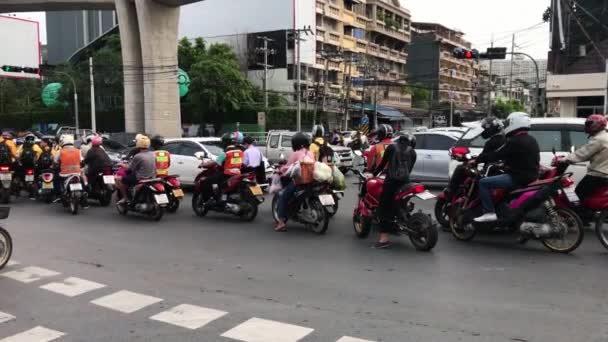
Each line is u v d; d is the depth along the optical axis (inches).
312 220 339.0
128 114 1531.7
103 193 481.7
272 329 172.7
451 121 2731.3
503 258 268.7
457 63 3454.7
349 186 617.3
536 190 273.6
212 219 406.6
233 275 242.4
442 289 216.2
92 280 236.2
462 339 162.2
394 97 2854.3
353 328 172.6
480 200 298.7
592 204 295.3
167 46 1446.9
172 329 174.9
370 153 338.0
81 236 343.0
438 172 542.0
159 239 331.0
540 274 237.3
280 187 363.9
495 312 186.9
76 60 2755.9
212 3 2381.9
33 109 2452.0
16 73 1330.0
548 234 273.0
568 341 159.9
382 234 297.7
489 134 325.1
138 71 1521.9
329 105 2135.8
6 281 235.6
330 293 212.5
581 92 1061.8
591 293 208.4
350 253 285.4
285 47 2186.3
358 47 2593.5
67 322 183.0
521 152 279.0
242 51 2260.1
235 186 390.9
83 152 542.0
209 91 1764.3
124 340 166.2
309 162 335.6
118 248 304.8
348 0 2536.9
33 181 537.6
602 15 1157.7
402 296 207.3
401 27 2997.0
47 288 224.1
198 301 204.1
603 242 277.7
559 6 1198.3
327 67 2095.2
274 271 249.0
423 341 160.9
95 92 2100.1
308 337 165.2
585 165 348.8
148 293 215.6
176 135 1481.3
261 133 1560.0
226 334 169.3
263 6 2263.8
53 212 453.4
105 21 3971.5
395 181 285.7
